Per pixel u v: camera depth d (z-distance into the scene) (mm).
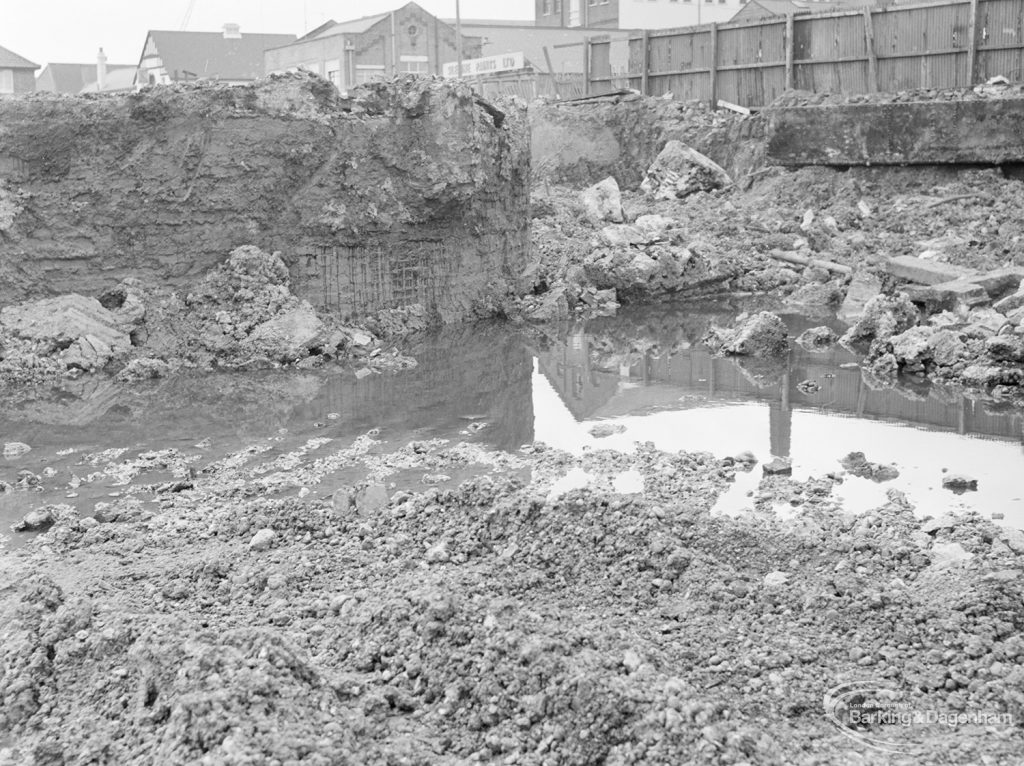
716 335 13914
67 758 4590
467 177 14992
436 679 4879
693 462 8805
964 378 11438
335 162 14320
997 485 8164
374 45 47438
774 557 6523
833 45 25953
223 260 13977
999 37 23484
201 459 9391
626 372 12492
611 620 5535
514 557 6379
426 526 7012
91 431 10375
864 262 17844
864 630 5391
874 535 7039
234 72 52125
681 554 6062
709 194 23719
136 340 13391
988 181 20328
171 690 4656
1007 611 5492
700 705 4461
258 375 12656
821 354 13133
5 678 5191
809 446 9320
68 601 5754
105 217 13492
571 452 9312
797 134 22562
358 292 14711
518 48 51906
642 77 29984
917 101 21688
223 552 6828
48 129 13141
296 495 8312
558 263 17844
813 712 4723
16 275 13312
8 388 12234
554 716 4516
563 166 26547
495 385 11930
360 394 11633
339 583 6227
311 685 4719
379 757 4367
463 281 15719
